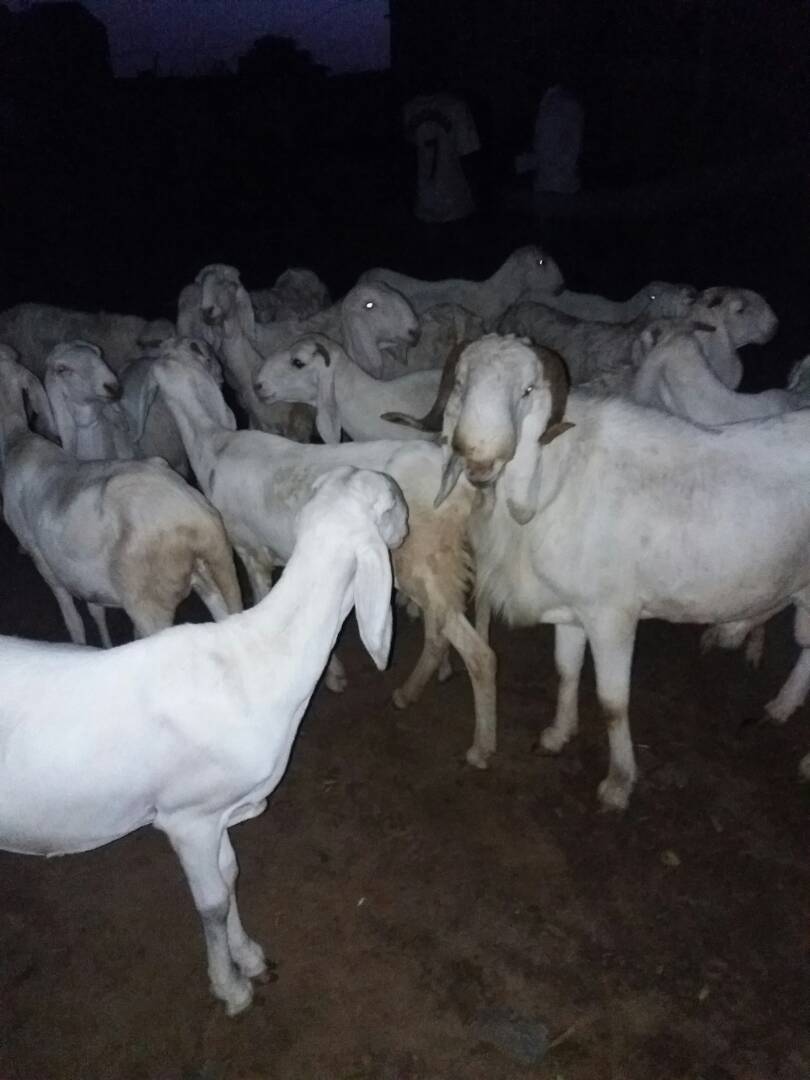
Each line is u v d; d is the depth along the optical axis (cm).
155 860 170
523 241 654
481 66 908
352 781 187
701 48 783
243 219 793
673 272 552
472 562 180
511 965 148
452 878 164
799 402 206
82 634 214
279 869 168
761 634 211
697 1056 134
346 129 954
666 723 199
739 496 158
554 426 150
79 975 149
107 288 606
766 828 171
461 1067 134
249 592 260
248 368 291
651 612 172
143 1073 135
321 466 183
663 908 157
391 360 297
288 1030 140
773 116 784
